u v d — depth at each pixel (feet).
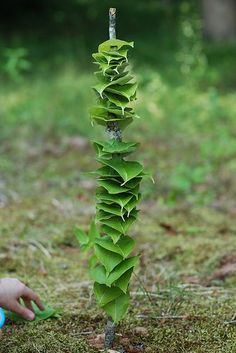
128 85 10.16
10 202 20.54
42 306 11.80
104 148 10.18
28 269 15.39
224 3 53.72
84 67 46.55
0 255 15.97
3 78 42.60
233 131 31.27
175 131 31.83
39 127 31.86
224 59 49.14
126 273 10.66
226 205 21.09
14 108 35.22
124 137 30.30
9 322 12.42
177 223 18.86
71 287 14.34
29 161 26.16
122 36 58.59
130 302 13.32
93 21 62.08
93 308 13.15
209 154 27.12
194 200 21.25
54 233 17.57
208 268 15.46
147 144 29.17
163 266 15.56
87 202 20.83
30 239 17.06
